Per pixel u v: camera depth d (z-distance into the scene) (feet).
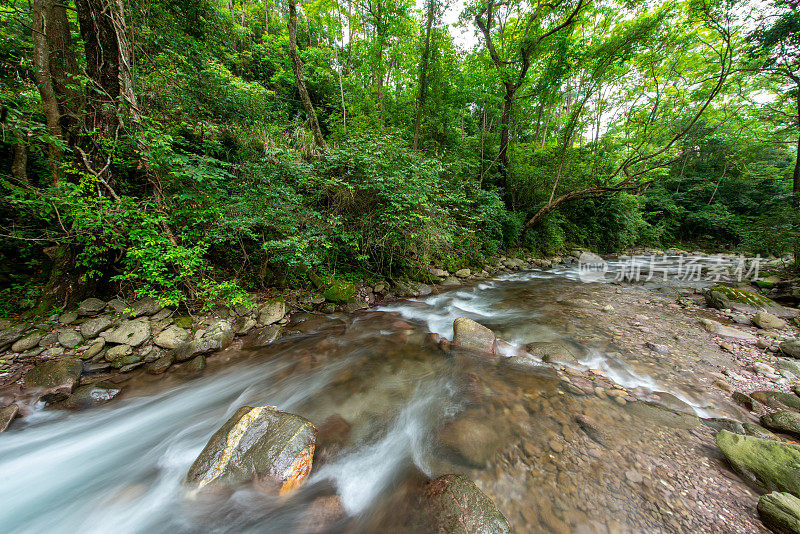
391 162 20.06
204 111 22.31
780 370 11.28
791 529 5.14
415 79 35.91
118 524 6.15
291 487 6.64
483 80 34.01
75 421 9.31
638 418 8.72
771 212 27.22
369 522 5.90
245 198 16.76
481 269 33.32
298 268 19.81
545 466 7.02
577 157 45.42
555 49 34.63
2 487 7.04
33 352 11.42
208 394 10.88
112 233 12.99
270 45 51.49
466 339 13.93
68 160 13.65
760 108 44.96
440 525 5.51
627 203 52.65
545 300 22.66
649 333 15.49
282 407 9.87
